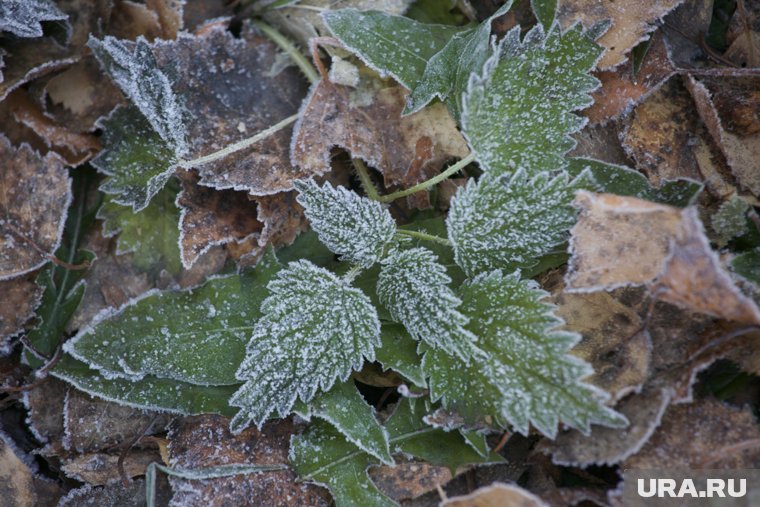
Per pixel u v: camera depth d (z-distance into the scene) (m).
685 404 0.39
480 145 0.40
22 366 0.43
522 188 0.40
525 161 0.41
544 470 0.41
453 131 0.43
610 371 0.40
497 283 0.40
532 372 0.39
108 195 0.43
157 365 0.41
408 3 0.43
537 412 0.39
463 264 0.41
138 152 0.43
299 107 0.43
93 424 0.42
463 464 0.40
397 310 0.41
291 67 0.44
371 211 0.41
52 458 0.42
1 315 0.42
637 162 0.42
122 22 0.44
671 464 0.39
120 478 0.42
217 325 0.41
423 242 0.42
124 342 0.41
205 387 0.41
